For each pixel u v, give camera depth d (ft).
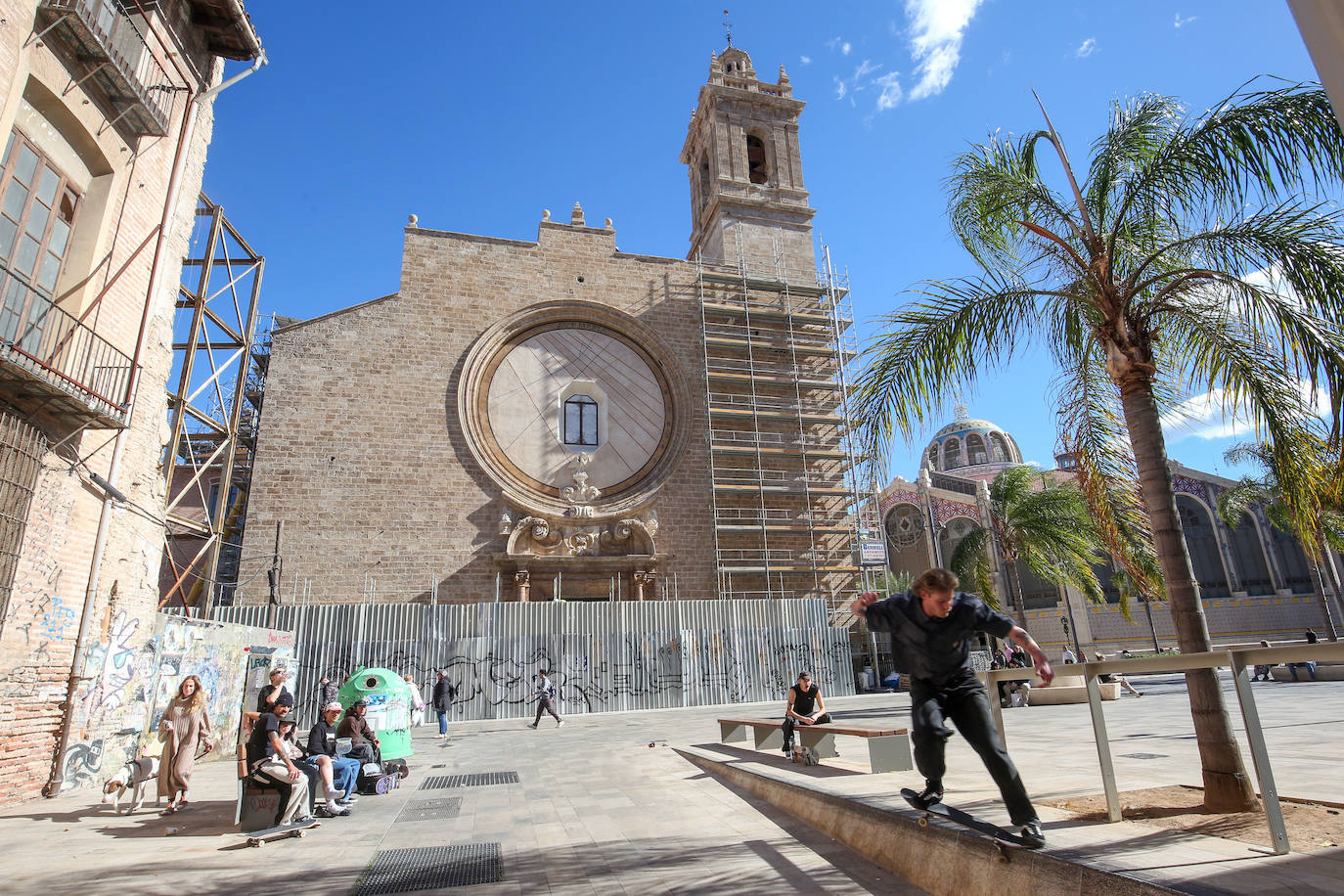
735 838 22.50
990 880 14.53
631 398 111.96
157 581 45.09
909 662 15.26
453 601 95.25
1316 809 16.99
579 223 117.70
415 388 101.50
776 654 94.27
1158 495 21.90
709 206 132.57
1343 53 6.97
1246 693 13.26
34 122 35.60
